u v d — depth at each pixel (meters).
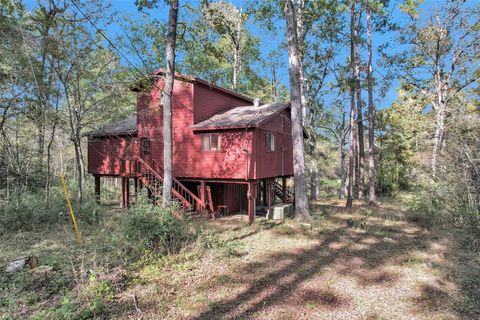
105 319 4.20
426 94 22.84
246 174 11.89
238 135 12.11
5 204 9.89
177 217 7.56
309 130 23.59
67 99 12.23
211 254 7.11
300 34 18.06
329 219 12.30
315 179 22.03
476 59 18.75
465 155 9.21
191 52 11.52
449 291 5.30
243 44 24.44
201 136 13.06
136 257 6.57
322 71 20.34
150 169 13.12
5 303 4.49
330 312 4.61
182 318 4.35
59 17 11.41
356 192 25.95
